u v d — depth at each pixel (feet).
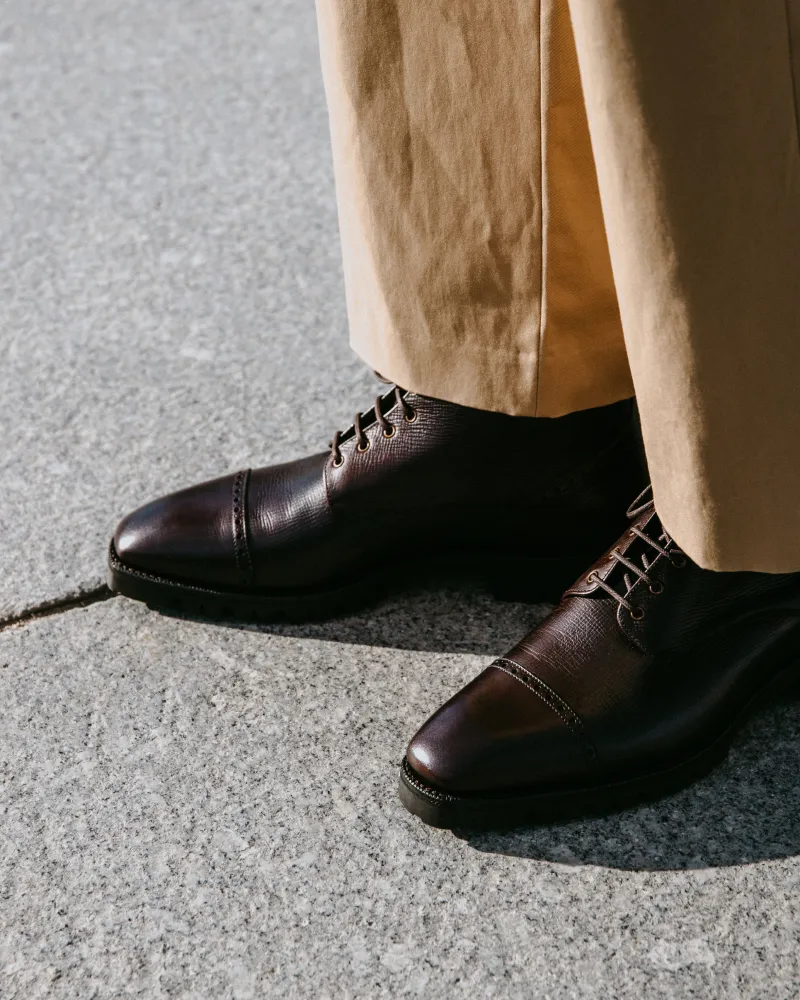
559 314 3.51
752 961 3.10
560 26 3.06
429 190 3.51
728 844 3.41
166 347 5.91
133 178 7.41
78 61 8.79
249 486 4.33
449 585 4.45
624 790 3.50
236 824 3.57
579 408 3.71
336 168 3.85
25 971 3.21
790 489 3.18
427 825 3.52
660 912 3.23
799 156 2.83
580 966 3.11
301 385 5.57
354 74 3.48
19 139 7.91
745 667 3.59
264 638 4.25
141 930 3.29
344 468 4.13
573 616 3.60
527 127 3.25
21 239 6.89
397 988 3.09
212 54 8.76
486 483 4.03
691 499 3.21
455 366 3.75
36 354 5.91
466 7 3.17
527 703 3.47
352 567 4.23
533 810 3.47
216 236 6.81
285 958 3.19
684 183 2.80
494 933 3.21
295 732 3.86
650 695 3.48
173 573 4.26
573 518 4.10
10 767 3.81
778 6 2.66
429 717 3.79
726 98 2.71
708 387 3.02
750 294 2.92
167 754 3.82
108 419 5.42
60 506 4.93
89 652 4.23
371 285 3.85
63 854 3.52
